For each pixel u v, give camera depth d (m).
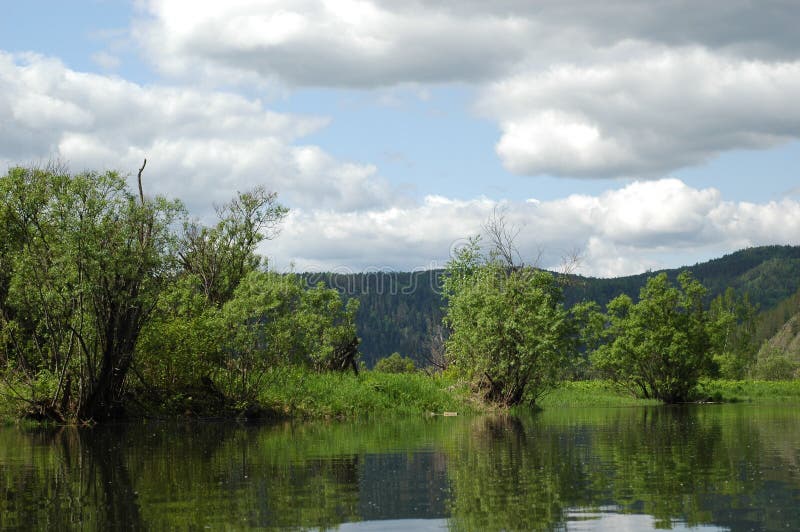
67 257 28.34
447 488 14.05
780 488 13.88
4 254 30.92
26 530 10.75
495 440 23.41
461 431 27.08
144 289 30.53
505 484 14.50
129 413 32.28
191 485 14.50
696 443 22.42
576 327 45.03
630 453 19.66
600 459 18.34
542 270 44.69
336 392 36.72
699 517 11.42
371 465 17.33
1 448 21.41
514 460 18.17
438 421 32.88
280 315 34.62
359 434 25.73
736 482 14.59
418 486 14.28
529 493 13.50
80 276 28.81
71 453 20.00
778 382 84.00
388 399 38.47
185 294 35.16
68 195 28.70
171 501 12.86
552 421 33.25
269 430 27.70
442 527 10.88
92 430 27.91
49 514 11.80
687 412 43.41
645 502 12.59
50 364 30.61
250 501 12.80
